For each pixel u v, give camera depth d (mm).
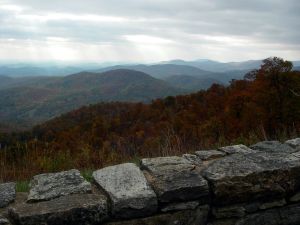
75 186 3422
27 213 2938
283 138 7234
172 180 3441
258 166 3623
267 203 3625
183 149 6543
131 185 3371
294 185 3668
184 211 3365
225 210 3488
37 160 6129
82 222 3057
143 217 3244
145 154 6672
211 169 3631
